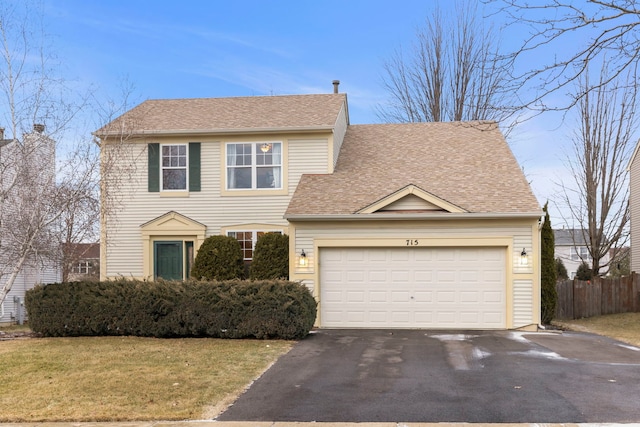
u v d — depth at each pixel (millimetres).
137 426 7039
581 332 15953
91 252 24734
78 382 8969
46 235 14953
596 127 24391
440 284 16000
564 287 20969
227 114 19984
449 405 7723
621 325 19016
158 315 13578
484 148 19562
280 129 18531
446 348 12055
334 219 16156
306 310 13352
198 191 18922
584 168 25047
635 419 7078
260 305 13203
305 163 18672
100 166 15570
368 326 16125
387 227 16141
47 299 13883
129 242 18938
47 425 7117
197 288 13555
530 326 15453
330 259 16406
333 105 20484
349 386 8781
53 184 14555
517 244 15609
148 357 10930
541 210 15344
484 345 12492
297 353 11516
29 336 14039
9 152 14773
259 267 16797
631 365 10258
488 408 7570
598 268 24781
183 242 18875
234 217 18750
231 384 8852
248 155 18922
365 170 18625
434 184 17297
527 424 6922
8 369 9930
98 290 14008
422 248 16109
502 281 15766
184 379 9148
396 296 16125
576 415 7246
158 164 19031
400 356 11148
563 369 9891
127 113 20094
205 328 13398
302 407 7711
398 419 7160
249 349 11867
